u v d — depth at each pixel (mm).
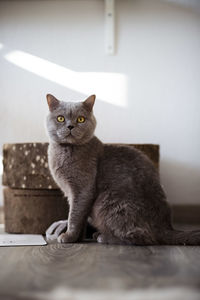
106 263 1573
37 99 3156
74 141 2047
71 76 3180
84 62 3180
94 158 2117
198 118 3180
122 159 2148
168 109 3188
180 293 1193
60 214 2490
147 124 3189
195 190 3172
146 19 3182
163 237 2008
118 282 1303
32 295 1177
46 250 1864
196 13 3178
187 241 1985
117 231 2000
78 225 2090
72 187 2088
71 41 3178
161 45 3186
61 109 2070
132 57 3182
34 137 3146
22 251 1844
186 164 3186
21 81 3152
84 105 2107
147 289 1229
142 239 1968
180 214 3148
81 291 1210
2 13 3141
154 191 2104
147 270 1458
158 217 2055
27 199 2504
